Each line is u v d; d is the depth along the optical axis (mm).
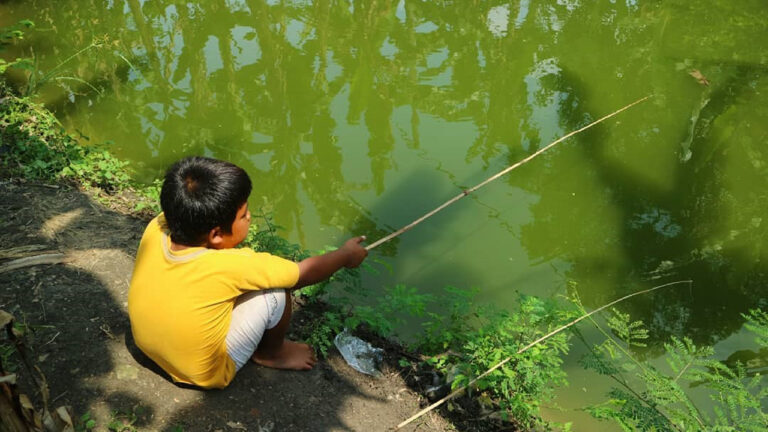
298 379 3340
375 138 6320
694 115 6695
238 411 3033
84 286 3627
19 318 3305
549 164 6066
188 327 2713
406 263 4996
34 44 7559
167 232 2766
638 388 4152
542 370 3635
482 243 5223
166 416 2920
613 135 6410
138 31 8031
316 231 5230
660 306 4742
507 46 7914
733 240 5324
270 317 2943
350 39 8008
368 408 3346
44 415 2617
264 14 8570
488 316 3928
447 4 9008
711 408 4012
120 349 3205
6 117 5465
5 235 4047
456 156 6117
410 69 7398
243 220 2742
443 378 3707
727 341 4492
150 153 5938
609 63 7578
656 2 9148
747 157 6199
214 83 7031
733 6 9039
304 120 6512
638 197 5746
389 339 4105
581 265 5051
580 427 3863
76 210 4504
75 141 5500
